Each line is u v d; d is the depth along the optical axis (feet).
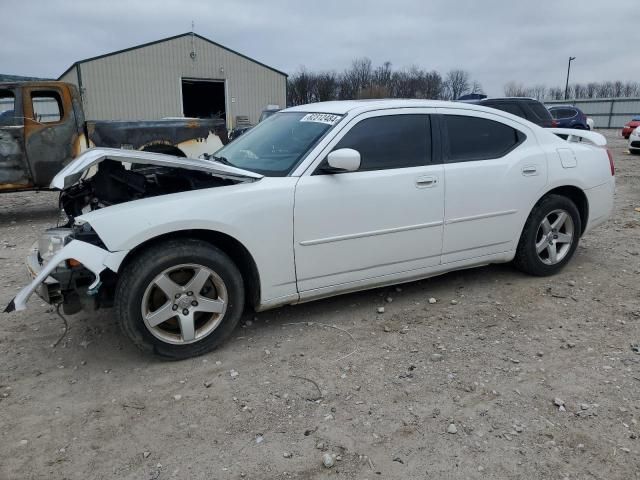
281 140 13.25
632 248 19.54
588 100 176.55
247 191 11.32
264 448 8.52
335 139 12.40
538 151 15.33
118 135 29.09
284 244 11.73
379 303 14.32
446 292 15.10
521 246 15.62
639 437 8.74
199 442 8.68
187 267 10.96
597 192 16.60
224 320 11.51
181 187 12.27
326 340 12.21
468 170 13.96
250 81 111.75
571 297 14.69
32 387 10.37
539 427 9.02
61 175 10.96
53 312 13.87
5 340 12.34
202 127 31.40
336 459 8.25
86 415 9.43
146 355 11.56
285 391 10.12
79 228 10.69
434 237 13.73
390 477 7.88
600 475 7.89
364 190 12.45
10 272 17.80
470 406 9.63
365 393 10.05
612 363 11.13
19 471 8.02
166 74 102.63
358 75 215.31
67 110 27.63
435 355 11.42
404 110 13.41
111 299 11.09
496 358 11.37
